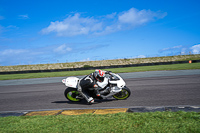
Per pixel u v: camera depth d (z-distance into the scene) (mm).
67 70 34156
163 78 13164
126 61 53469
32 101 8391
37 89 12047
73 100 7609
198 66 22078
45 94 9922
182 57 49906
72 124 4430
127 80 13602
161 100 6879
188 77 12672
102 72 7039
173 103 6355
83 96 7125
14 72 34188
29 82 17188
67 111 6133
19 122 4973
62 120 4848
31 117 5418
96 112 5738
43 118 5188
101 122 4387
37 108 7043
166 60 49781
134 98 7488
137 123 4121
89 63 54750
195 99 6672
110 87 7160
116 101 7238
